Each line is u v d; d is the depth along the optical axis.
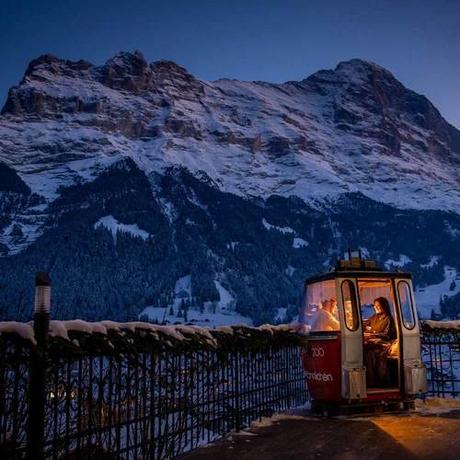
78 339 4.15
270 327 8.21
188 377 5.89
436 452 5.50
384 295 9.13
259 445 6.09
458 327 10.18
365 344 8.55
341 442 6.16
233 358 7.08
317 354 8.24
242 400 7.26
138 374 4.95
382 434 6.54
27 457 3.66
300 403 9.64
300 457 5.48
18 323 3.68
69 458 4.41
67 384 4.08
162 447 5.31
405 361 8.26
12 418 3.75
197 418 6.14
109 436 4.56
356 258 8.63
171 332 5.36
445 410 8.39
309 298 9.00
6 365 3.64
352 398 7.77
